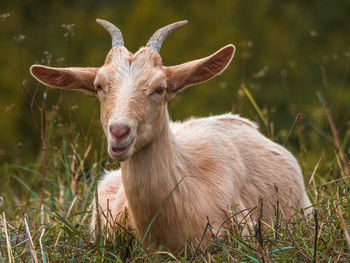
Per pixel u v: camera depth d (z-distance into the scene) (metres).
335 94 69.38
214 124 21.06
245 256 15.90
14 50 85.31
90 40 90.00
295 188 21.36
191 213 17.70
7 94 78.56
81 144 28.34
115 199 19.39
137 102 16.05
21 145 26.83
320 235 16.00
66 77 18.02
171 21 89.19
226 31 87.12
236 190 19.44
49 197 25.06
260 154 21.00
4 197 25.20
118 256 16.48
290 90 73.56
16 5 96.88
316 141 30.56
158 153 17.17
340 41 86.31
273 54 82.75
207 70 17.56
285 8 94.00
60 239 18.55
